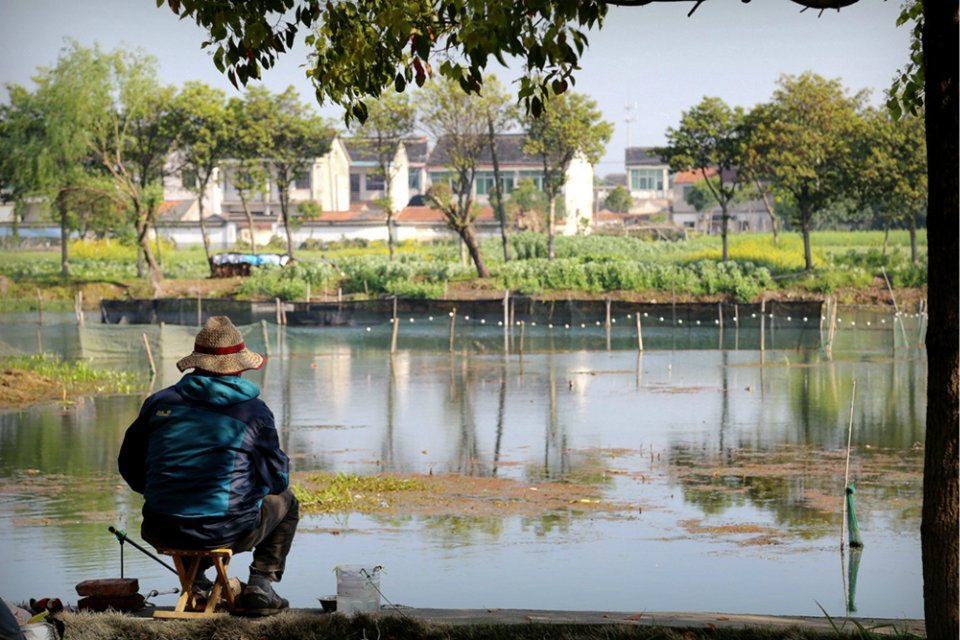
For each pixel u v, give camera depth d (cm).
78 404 3077
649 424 2711
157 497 748
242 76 873
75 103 6981
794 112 7050
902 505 1756
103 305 5828
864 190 7081
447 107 7225
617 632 758
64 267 7719
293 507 800
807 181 7088
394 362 4334
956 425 691
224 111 7788
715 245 8369
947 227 675
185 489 744
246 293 7250
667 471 2080
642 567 1370
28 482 1945
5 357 3994
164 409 754
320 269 7381
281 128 8150
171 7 853
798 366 4116
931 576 700
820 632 764
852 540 1504
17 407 3000
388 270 7238
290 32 874
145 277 7800
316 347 4959
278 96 8119
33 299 7112
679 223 13725
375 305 5925
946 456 693
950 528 694
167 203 11431
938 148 672
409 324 5894
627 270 6938
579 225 11356
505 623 790
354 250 10100
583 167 11481
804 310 5547
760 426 2664
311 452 2306
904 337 4841
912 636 752
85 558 1388
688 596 1240
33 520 1631
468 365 4206
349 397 3275
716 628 768
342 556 1423
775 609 1180
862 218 10269
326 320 5931
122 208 7375
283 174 8394
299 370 4056
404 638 758
